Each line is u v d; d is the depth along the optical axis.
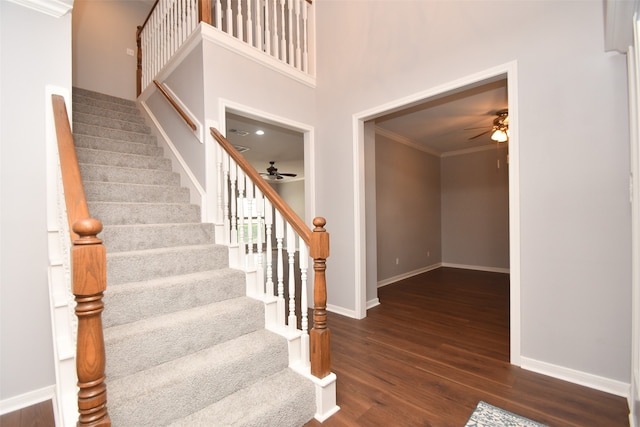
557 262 1.97
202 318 1.73
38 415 1.76
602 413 1.62
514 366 2.14
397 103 2.83
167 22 3.34
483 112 3.97
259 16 3.08
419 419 1.60
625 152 1.73
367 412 1.67
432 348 2.47
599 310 1.83
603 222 1.81
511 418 1.59
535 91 2.04
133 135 3.42
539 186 2.03
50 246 1.90
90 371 0.93
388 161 5.13
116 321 1.63
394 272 5.19
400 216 5.38
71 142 1.47
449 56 2.47
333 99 3.42
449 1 2.47
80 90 3.88
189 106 2.86
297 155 7.03
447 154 6.58
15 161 1.85
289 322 1.97
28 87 1.91
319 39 3.59
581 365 1.89
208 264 2.29
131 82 4.85
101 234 2.04
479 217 6.16
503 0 2.18
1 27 1.85
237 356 1.64
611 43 1.63
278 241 2.06
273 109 3.15
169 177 3.01
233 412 1.44
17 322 1.84
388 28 2.90
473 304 3.74
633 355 1.44
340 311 3.38
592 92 1.84
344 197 3.32
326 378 1.67
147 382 1.39
